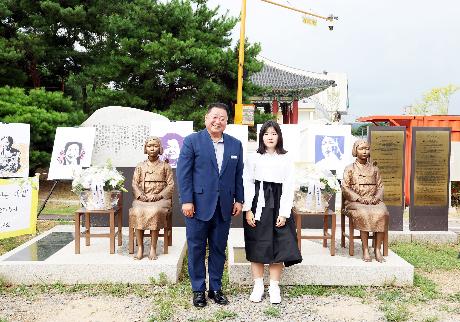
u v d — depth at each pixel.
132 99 15.48
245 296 4.48
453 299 4.45
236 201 4.23
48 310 4.11
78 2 15.00
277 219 4.24
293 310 4.14
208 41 16.30
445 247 6.60
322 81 30.31
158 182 5.03
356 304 4.30
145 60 15.28
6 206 6.39
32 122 11.79
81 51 16.11
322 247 5.59
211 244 4.23
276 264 4.34
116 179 5.13
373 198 5.00
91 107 16.45
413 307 4.24
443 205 7.01
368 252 4.96
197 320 3.87
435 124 10.32
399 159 6.95
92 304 4.25
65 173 7.37
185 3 15.82
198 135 4.15
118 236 5.54
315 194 5.05
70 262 4.80
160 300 4.30
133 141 7.57
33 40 14.05
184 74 15.69
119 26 14.98
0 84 14.63
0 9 13.68
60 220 8.34
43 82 17.38
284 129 7.31
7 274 4.75
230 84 17.73
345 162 7.28
